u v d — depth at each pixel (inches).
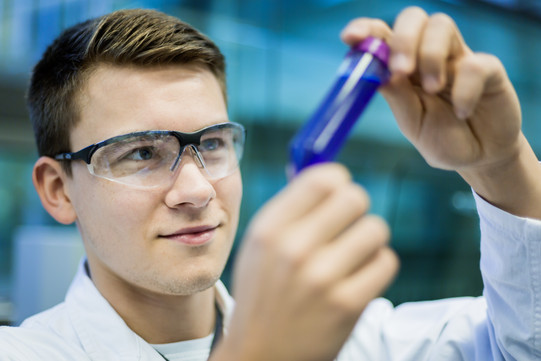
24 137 186.7
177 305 44.4
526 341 36.7
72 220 45.4
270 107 224.8
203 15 205.0
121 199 39.5
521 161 32.5
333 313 18.9
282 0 219.1
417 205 234.8
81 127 41.8
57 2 174.7
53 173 45.5
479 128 29.5
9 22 170.1
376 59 24.5
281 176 225.5
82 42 42.3
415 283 228.8
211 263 40.3
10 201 222.1
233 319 20.5
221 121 43.1
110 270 44.6
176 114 40.4
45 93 44.9
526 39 236.1
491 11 220.8
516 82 248.5
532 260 34.8
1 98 171.9
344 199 19.3
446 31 24.5
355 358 49.9
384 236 20.0
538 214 34.4
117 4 179.5
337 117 22.7
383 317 54.6
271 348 19.3
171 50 40.8
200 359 45.4
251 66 221.5
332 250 19.2
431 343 46.7
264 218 19.6
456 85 24.3
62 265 97.0
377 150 236.5
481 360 42.7
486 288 39.6
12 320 103.9
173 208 39.3
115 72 40.7
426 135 29.8
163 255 39.6
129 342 43.3
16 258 100.6
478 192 35.4
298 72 229.6
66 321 46.7
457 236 224.5
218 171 42.5
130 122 39.9
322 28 227.6
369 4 217.2
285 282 18.9
